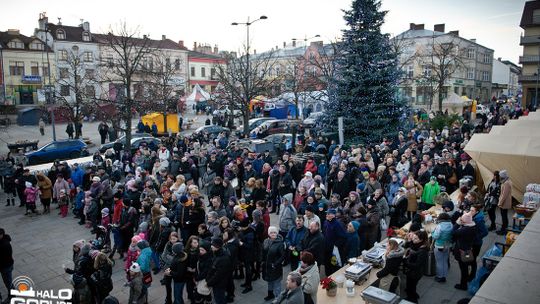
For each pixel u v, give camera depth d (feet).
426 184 38.63
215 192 39.55
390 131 71.82
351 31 72.64
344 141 71.20
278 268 25.95
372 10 71.46
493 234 36.94
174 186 41.16
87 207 42.91
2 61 174.70
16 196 60.34
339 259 27.35
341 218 29.73
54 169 55.36
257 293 28.53
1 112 165.37
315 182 38.19
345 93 73.36
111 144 84.79
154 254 32.22
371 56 71.61
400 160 49.65
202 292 24.34
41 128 126.52
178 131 121.60
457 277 29.12
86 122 159.43
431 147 54.70
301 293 19.40
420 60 168.96
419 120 105.81
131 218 35.17
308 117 119.85
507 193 35.70
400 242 26.12
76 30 187.73
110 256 36.19
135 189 39.86
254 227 28.99
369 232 29.86
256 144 66.28
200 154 59.93
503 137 43.14
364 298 19.75
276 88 123.13
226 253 24.34
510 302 11.05
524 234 15.52
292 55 182.39
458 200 34.83
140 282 25.03
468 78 212.64
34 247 39.78
